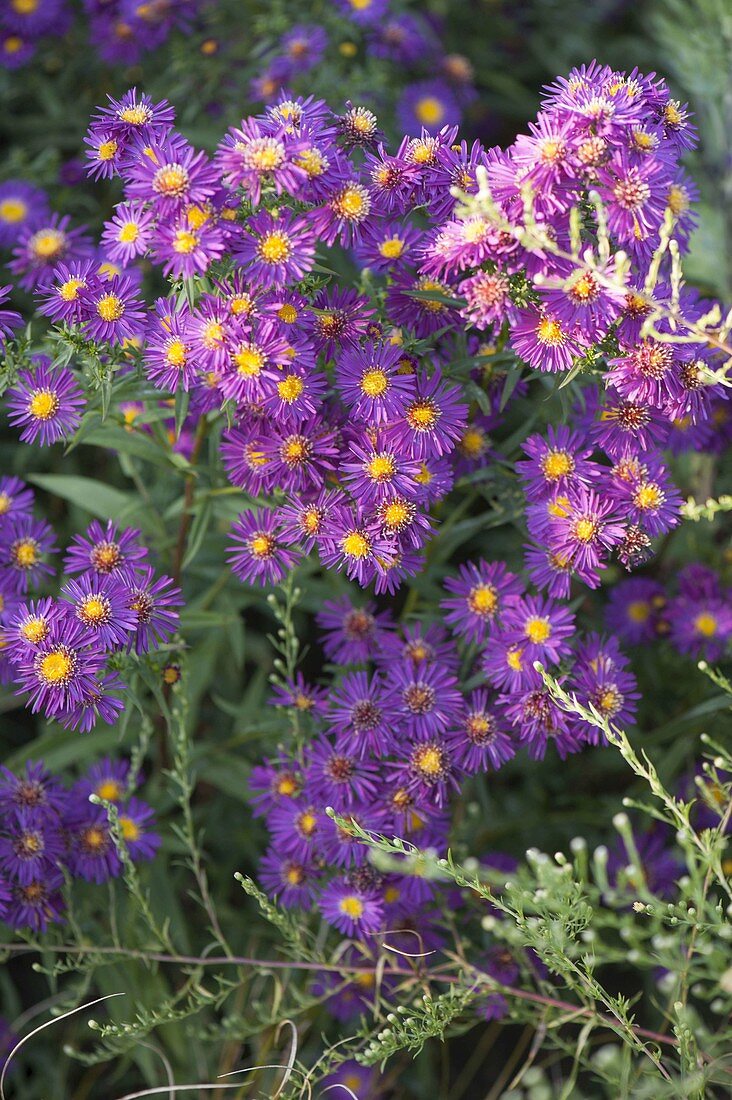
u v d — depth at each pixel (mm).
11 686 1366
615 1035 1273
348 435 1180
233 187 1123
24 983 1365
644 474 1183
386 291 1182
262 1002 1317
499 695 1202
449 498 1333
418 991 1236
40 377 1180
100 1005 1323
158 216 1129
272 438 1175
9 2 1497
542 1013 1202
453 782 1202
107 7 1486
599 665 1201
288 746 1256
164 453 1231
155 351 1154
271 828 1233
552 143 1113
